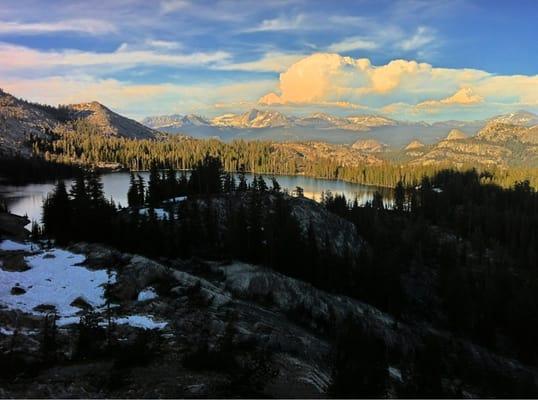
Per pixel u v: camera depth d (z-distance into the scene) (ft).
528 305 248.73
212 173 414.00
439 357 99.09
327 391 86.63
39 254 203.92
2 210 331.16
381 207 569.64
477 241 440.45
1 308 125.80
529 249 403.95
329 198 538.47
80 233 245.65
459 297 261.85
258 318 163.73
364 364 87.30
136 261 178.81
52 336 101.65
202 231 272.72
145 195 429.38
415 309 272.72
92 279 169.17
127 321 128.06
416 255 372.17
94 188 291.99
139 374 86.28
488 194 651.66
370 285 255.70
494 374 177.78
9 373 80.12
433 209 573.74
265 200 351.87
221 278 213.46
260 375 86.38
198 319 137.90
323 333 181.37
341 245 349.20
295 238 256.73
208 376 88.33
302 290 214.07
